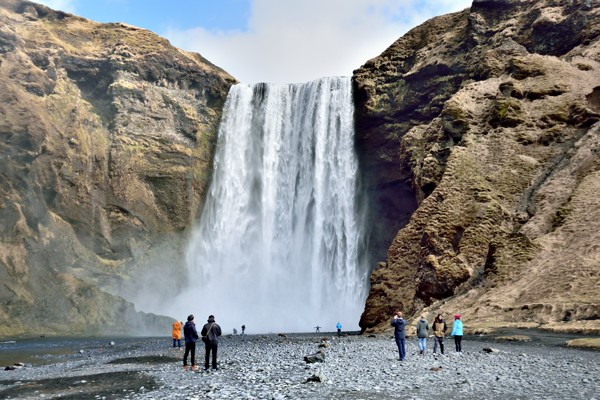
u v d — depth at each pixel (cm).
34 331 6844
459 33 7969
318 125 9094
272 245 9094
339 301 8388
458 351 2622
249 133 9662
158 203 9019
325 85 9194
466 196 5269
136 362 3019
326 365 2156
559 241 4456
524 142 5597
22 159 7631
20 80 8531
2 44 8675
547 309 3694
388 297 5328
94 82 9394
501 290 4275
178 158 9238
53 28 9656
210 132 9794
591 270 3900
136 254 8544
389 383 1647
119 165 8838
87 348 4694
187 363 2677
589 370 1878
